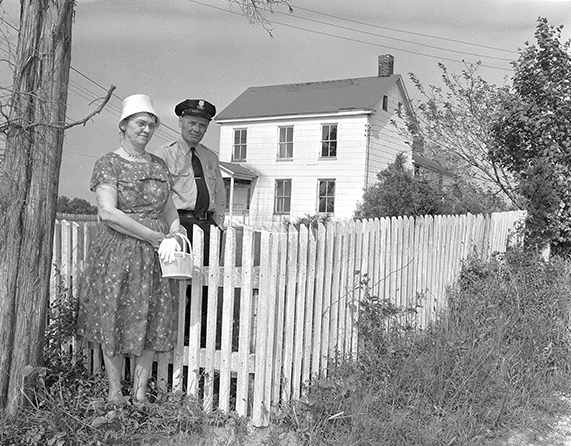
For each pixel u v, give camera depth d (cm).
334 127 2217
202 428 375
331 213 2212
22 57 350
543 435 423
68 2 360
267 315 407
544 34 975
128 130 372
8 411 350
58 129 362
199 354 411
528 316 602
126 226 353
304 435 379
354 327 510
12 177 352
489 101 1130
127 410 368
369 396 406
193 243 407
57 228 475
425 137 1205
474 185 1192
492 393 452
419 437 380
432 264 674
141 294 363
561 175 934
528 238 915
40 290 361
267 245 403
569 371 536
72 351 446
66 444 331
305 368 446
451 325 579
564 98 950
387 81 2327
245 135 2397
